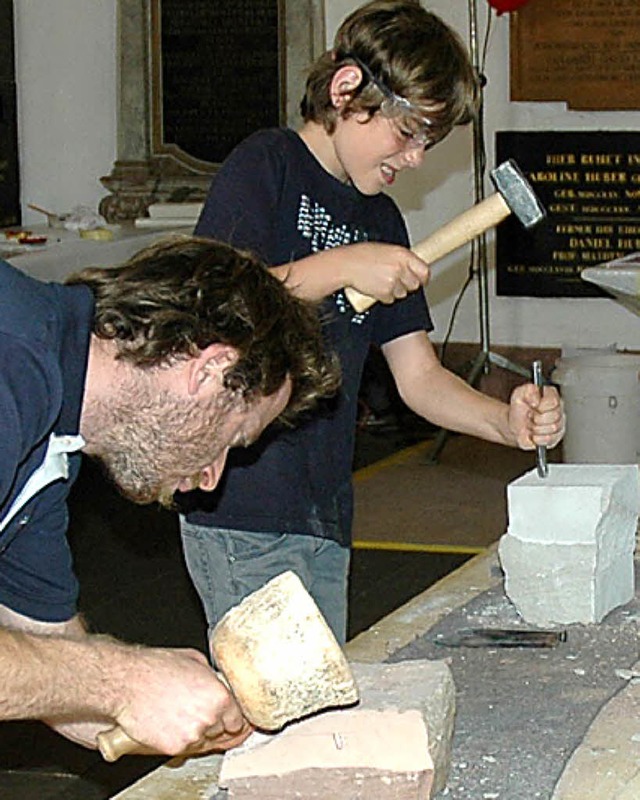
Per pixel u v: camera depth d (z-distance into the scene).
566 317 7.30
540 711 2.08
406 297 2.68
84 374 1.68
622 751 1.92
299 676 1.77
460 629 2.42
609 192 7.13
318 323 1.86
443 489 6.30
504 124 7.23
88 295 1.70
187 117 7.54
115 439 1.75
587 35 7.05
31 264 5.61
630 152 7.08
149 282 1.71
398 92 2.35
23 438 1.59
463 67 2.39
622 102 7.06
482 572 2.71
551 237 7.25
